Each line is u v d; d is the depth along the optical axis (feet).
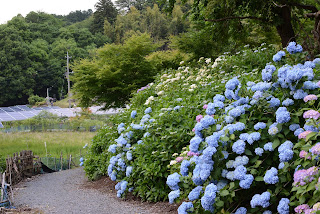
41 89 216.13
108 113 125.18
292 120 10.53
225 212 10.50
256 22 40.16
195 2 39.17
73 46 233.35
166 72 34.12
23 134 77.92
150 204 16.76
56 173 34.94
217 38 41.86
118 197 19.10
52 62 215.51
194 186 12.71
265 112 11.57
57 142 62.13
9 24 231.91
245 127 11.02
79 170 35.83
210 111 12.50
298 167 9.34
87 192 21.84
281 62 13.53
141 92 29.96
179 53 59.57
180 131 16.96
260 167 10.66
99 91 57.77
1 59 189.16
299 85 10.78
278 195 10.24
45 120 114.62
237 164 10.40
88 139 66.23
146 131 19.16
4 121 126.41
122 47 58.80
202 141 11.30
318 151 8.40
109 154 23.72
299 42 29.43
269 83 11.48
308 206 8.43
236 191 11.00
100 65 58.39
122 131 20.45
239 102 11.98
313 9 32.09
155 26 250.78
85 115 114.73
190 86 22.57
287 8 34.04
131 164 18.70
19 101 202.39
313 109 10.37
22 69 198.90
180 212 11.12
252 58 26.30
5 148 56.24
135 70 57.72
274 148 10.36
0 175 24.20
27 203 19.79
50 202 19.62
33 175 33.81
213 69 26.48
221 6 36.09
